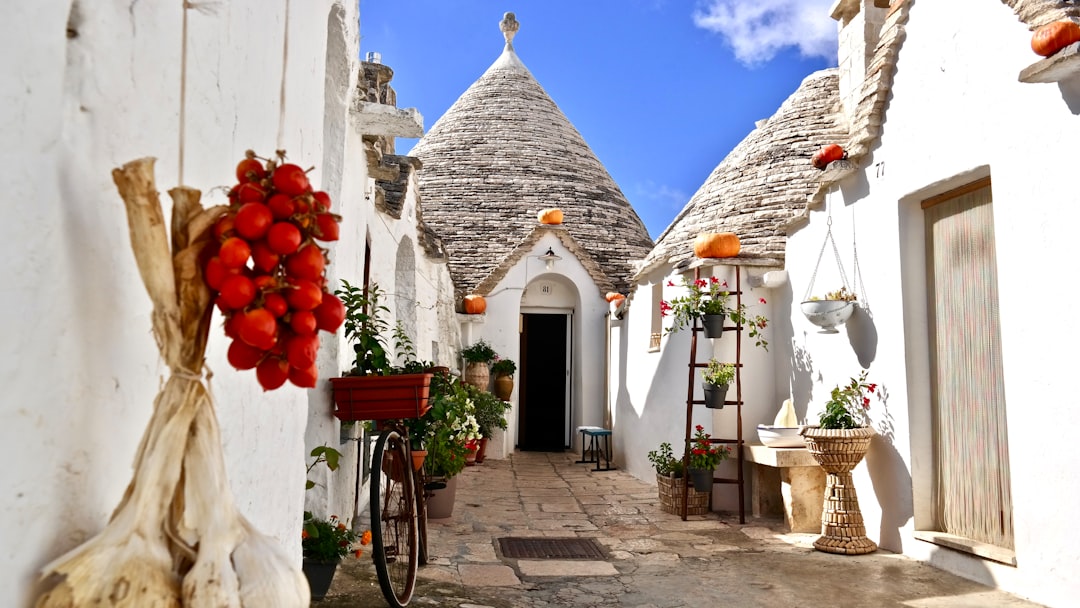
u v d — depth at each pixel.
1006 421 4.84
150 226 1.32
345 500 5.83
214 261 1.34
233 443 2.25
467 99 18.45
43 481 1.20
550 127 17.80
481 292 13.77
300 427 3.21
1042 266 4.45
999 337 4.99
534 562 5.68
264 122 2.56
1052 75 4.09
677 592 4.90
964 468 5.32
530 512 7.89
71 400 1.29
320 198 1.48
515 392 13.79
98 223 1.40
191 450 1.35
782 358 7.96
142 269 1.32
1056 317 4.34
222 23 2.11
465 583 5.02
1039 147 4.49
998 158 4.82
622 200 17.45
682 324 8.24
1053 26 4.07
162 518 1.28
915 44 5.71
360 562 5.27
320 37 3.49
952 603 4.55
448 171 16.66
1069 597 4.23
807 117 9.46
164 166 1.72
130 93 1.55
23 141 1.16
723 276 8.10
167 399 1.33
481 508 8.09
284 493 2.91
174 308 1.35
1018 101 4.66
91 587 1.15
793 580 5.16
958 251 5.44
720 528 7.05
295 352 1.36
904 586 4.94
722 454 7.60
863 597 4.73
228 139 2.19
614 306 12.49
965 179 5.27
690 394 7.74
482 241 15.16
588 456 13.48
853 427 6.02
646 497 8.97
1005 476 4.91
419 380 4.78
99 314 1.40
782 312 7.98
